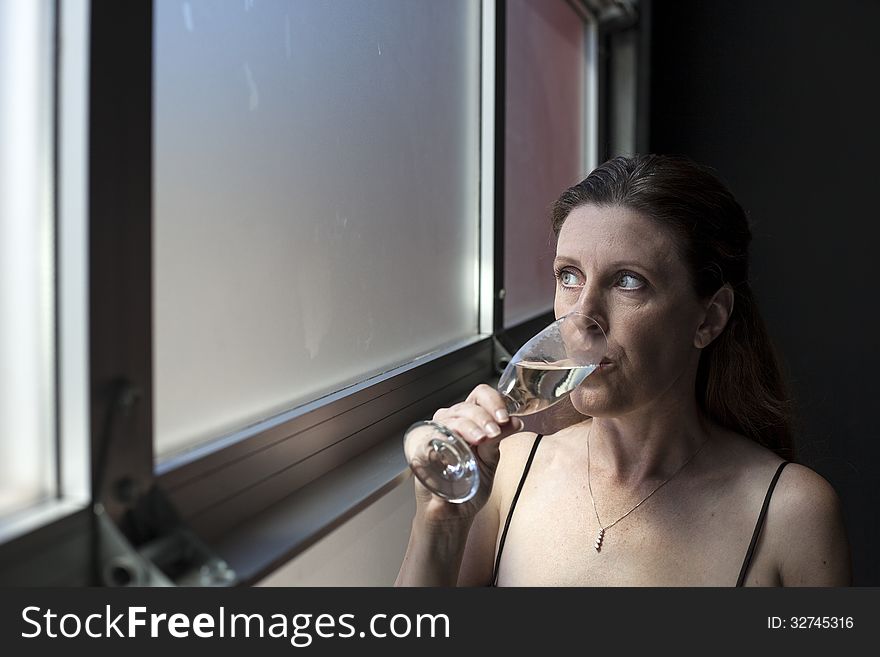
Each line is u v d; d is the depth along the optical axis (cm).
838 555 107
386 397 130
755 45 314
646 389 104
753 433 126
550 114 245
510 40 204
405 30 142
